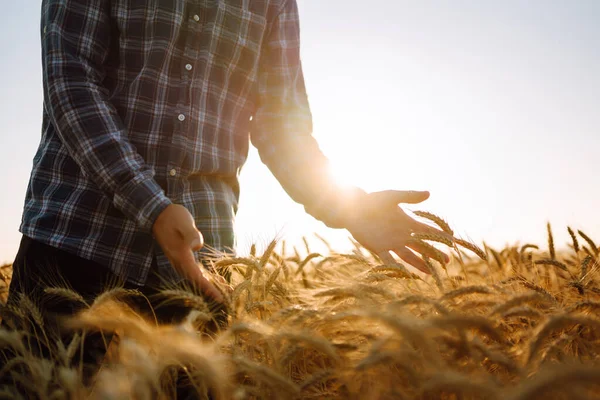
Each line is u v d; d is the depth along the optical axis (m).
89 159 1.52
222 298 1.46
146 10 1.75
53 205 1.68
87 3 1.69
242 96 2.01
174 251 1.42
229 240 1.91
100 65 1.73
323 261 2.43
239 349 1.33
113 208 1.70
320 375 1.23
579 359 1.28
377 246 1.98
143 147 1.74
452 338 1.18
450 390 0.98
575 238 2.54
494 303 1.49
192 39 1.83
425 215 2.11
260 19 2.00
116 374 0.98
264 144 2.12
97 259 1.67
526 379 1.07
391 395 1.16
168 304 1.68
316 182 2.04
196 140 1.81
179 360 1.17
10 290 1.72
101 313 1.49
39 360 1.28
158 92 1.76
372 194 1.98
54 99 1.57
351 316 1.30
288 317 1.40
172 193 1.76
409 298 1.33
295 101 2.18
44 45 1.67
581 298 1.88
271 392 1.21
